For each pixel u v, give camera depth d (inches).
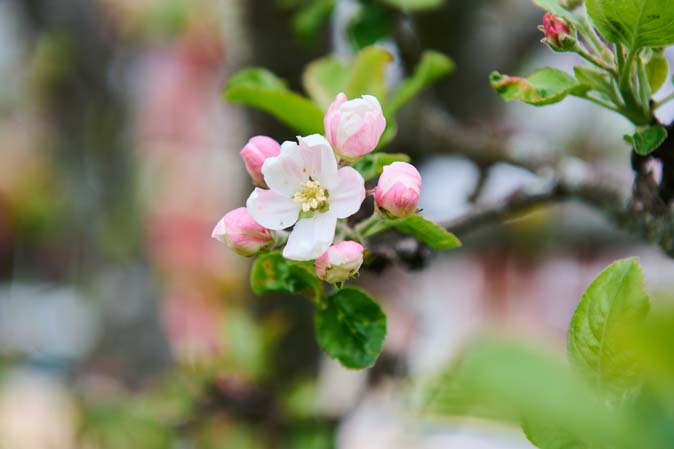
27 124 80.4
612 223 26.8
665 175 23.3
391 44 30.4
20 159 88.5
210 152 89.0
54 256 96.6
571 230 61.7
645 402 16.6
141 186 62.4
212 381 34.8
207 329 61.3
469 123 35.8
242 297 39.1
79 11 55.6
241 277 38.6
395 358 35.1
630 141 21.8
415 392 31.0
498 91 22.0
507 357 15.2
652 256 41.4
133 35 58.4
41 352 75.2
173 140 89.0
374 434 38.4
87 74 56.5
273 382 35.1
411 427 33.7
